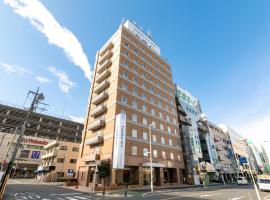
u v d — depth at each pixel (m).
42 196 17.81
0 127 69.81
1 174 15.80
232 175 70.50
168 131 44.56
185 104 60.25
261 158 76.12
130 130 34.25
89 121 42.25
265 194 19.92
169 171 41.25
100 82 45.31
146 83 44.50
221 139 76.88
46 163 56.91
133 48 45.47
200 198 16.72
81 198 17.05
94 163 32.53
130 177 31.16
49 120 82.62
